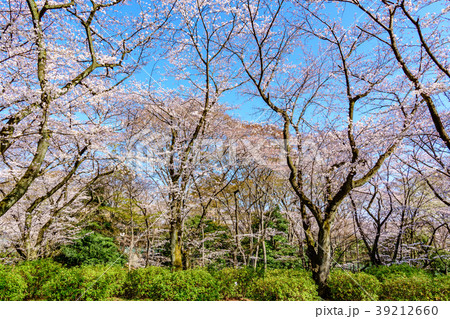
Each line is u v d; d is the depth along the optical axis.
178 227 8.41
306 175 9.84
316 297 6.07
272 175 11.75
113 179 12.37
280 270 7.56
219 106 9.67
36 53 5.63
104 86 7.40
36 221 9.33
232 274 7.28
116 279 7.02
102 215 15.34
